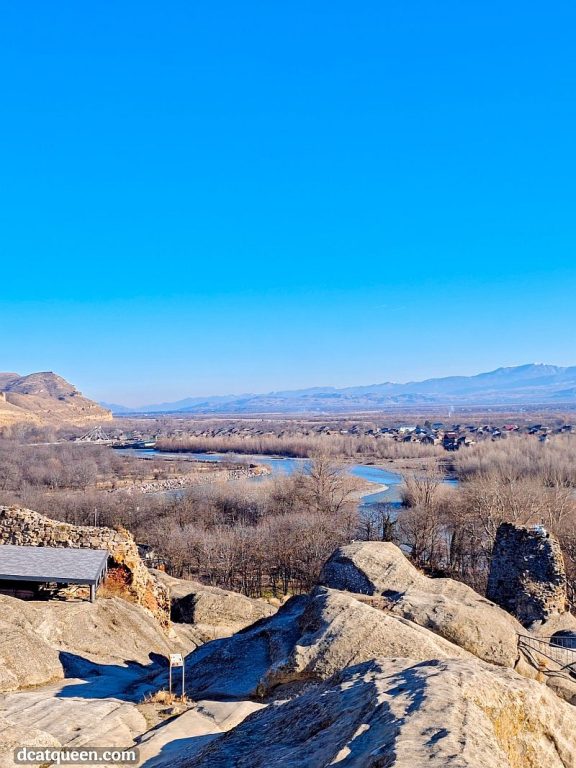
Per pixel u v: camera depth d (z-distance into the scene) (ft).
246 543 196.13
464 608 54.95
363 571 63.67
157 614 99.76
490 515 174.40
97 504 254.47
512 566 83.61
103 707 47.01
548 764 23.72
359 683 28.84
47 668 61.41
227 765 25.40
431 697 22.65
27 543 100.01
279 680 42.70
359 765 19.22
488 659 51.78
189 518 238.48
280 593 181.47
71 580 81.87
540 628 76.43
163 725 41.55
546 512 184.24
